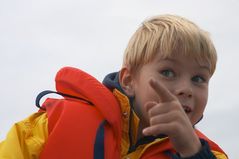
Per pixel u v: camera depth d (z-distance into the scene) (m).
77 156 1.25
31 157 1.24
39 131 1.27
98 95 1.31
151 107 1.14
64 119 1.28
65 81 1.36
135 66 1.30
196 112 1.24
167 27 1.30
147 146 1.29
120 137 1.29
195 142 1.13
